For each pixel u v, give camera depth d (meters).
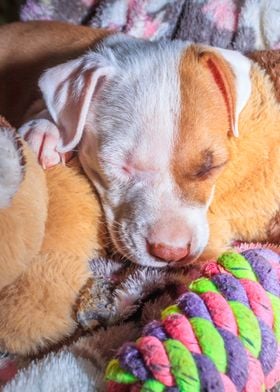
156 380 0.35
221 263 0.42
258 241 0.51
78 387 0.38
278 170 0.49
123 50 0.52
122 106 0.48
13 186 0.40
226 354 0.37
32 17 0.68
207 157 0.47
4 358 0.43
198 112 0.47
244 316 0.38
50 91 0.49
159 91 0.48
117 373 0.36
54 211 0.44
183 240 0.45
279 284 0.42
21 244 0.40
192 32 0.64
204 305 0.38
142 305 0.44
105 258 0.47
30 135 0.49
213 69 0.48
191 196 0.47
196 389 0.35
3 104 0.61
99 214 0.47
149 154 0.47
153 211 0.46
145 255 0.46
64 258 0.43
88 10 0.67
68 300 0.43
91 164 0.49
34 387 0.38
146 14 0.65
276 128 0.49
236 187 0.49
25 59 0.60
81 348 0.41
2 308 0.42
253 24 0.63
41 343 0.42
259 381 0.37
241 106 0.48
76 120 0.48
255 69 0.51
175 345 0.36
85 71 0.49
